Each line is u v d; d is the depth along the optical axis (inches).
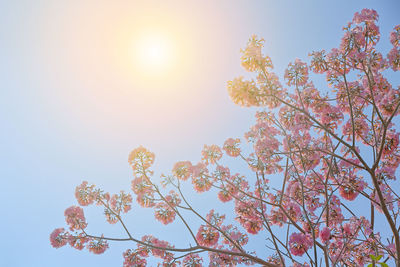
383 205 180.4
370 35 213.8
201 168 243.9
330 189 248.7
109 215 242.1
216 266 246.2
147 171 242.5
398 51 221.0
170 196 250.5
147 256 258.7
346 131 241.0
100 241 244.7
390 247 200.8
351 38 212.8
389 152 233.6
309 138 241.3
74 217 244.4
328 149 239.9
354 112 245.0
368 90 243.4
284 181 215.9
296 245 189.2
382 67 223.0
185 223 213.6
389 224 177.0
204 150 256.5
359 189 240.8
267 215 249.8
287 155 223.1
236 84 201.0
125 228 225.1
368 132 250.5
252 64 207.6
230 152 255.9
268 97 207.8
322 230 180.7
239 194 257.8
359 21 211.8
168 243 260.8
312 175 258.7
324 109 240.2
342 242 208.8
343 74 211.9
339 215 239.9
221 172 247.1
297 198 250.1
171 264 251.8
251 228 247.3
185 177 242.1
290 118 242.2
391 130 234.2
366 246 202.1
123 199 250.4
